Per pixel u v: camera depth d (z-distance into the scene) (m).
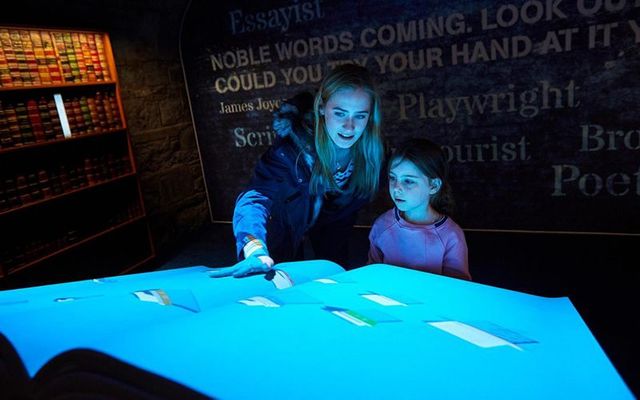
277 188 1.71
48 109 3.23
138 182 4.00
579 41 3.40
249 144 4.82
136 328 0.39
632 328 2.44
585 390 0.30
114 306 0.53
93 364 0.31
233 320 0.41
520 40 3.55
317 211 1.89
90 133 3.51
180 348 0.32
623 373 2.09
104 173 3.71
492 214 4.11
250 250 1.32
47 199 3.23
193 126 5.00
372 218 4.55
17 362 0.37
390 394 0.27
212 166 5.11
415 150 1.28
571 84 3.52
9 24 2.89
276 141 1.77
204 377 0.28
